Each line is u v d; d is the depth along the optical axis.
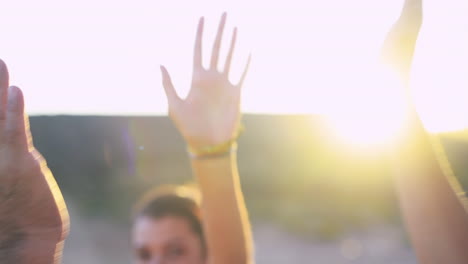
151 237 2.31
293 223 14.75
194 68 1.31
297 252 12.72
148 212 2.37
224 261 1.30
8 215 0.59
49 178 0.63
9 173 0.59
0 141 0.59
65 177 15.99
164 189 2.58
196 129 1.28
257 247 13.26
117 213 15.28
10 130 0.59
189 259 2.31
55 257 0.62
